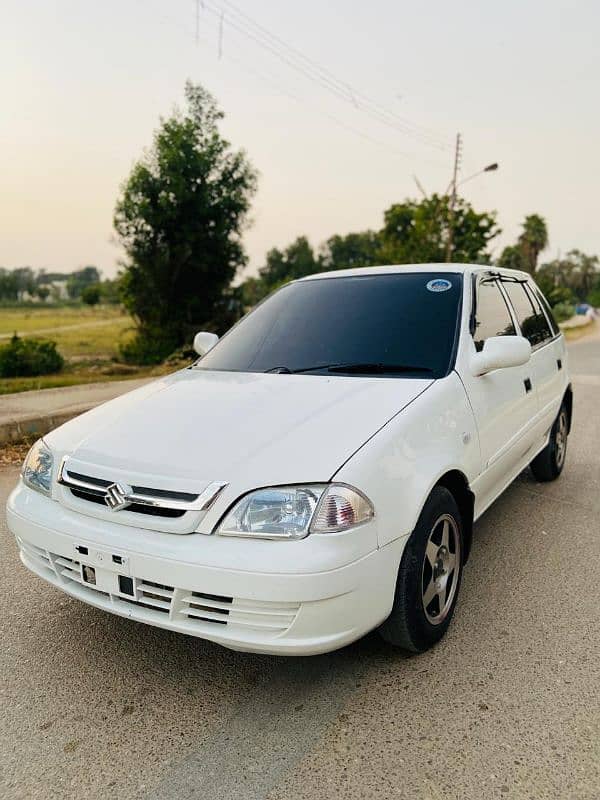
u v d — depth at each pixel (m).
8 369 18.53
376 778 2.09
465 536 3.13
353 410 2.67
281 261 95.50
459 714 2.40
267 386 3.05
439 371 3.09
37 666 2.78
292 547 2.19
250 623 2.25
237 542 2.23
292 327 3.66
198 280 23.06
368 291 3.76
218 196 22.31
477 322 3.51
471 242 29.00
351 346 3.35
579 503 4.77
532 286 4.99
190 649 2.90
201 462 2.40
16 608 3.29
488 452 3.27
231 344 3.80
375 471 2.37
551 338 4.96
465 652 2.81
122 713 2.46
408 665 2.72
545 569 3.65
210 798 2.03
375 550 2.33
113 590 2.43
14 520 2.74
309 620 2.21
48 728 2.38
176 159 21.14
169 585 2.28
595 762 2.13
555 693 2.51
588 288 117.12
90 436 2.77
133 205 21.62
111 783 2.10
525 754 2.18
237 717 2.42
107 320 65.75
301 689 2.58
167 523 2.31
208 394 3.03
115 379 14.64
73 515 2.55
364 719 2.39
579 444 6.61
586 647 2.83
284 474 2.29
